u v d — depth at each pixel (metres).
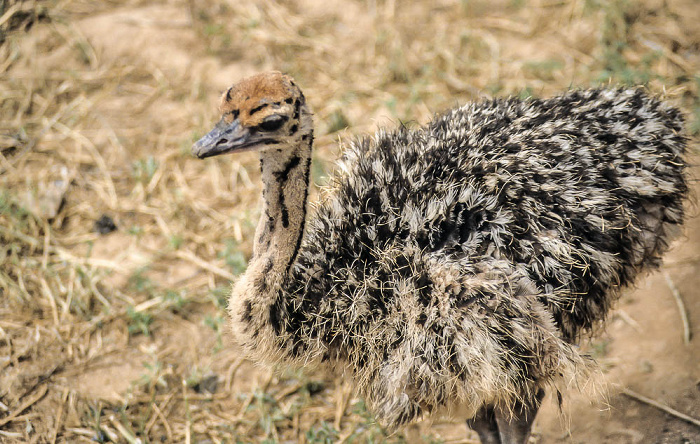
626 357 9.58
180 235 11.14
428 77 13.38
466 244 7.05
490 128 7.75
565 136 7.52
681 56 13.51
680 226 8.35
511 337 6.86
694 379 9.27
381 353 7.19
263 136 6.72
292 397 9.49
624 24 13.91
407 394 7.14
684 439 8.70
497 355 6.82
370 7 14.80
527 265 7.02
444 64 13.69
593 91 8.21
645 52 13.62
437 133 7.98
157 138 12.53
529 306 6.93
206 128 12.50
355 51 14.05
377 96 13.15
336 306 7.30
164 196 11.70
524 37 14.19
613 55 13.33
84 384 9.40
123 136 12.53
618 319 10.05
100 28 14.07
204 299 10.40
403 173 7.57
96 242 11.09
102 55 13.76
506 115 7.94
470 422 7.97
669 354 9.56
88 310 10.15
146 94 13.20
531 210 7.11
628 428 8.88
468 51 13.87
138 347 9.88
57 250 10.85
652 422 8.91
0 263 10.62
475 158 7.44
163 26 14.18
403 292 7.04
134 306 10.22
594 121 7.73
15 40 13.80
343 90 13.27
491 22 14.52
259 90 6.66
